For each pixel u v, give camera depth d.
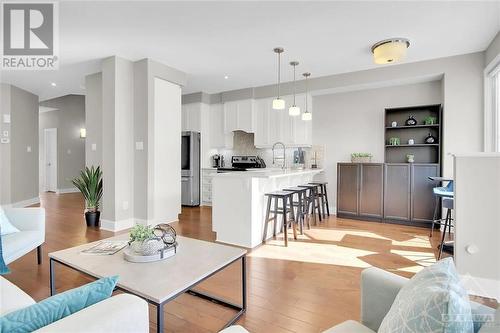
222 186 3.65
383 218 4.76
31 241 2.50
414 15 2.98
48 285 2.40
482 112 3.94
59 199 7.32
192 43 3.70
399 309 0.93
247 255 3.20
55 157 8.73
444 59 4.17
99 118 4.68
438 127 4.54
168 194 4.64
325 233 4.12
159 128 4.46
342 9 2.87
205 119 6.54
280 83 5.66
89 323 0.84
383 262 2.99
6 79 5.36
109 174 4.16
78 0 2.69
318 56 4.18
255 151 6.52
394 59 3.68
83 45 3.74
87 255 1.88
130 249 1.91
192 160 6.25
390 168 4.70
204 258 1.85
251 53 4.05
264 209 3.79
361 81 4.81
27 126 6.37
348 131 5.33
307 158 5.75
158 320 1.34
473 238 1.47
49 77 5.15
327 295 2.29
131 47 3.82
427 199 4.41
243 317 1.98
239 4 2.77
